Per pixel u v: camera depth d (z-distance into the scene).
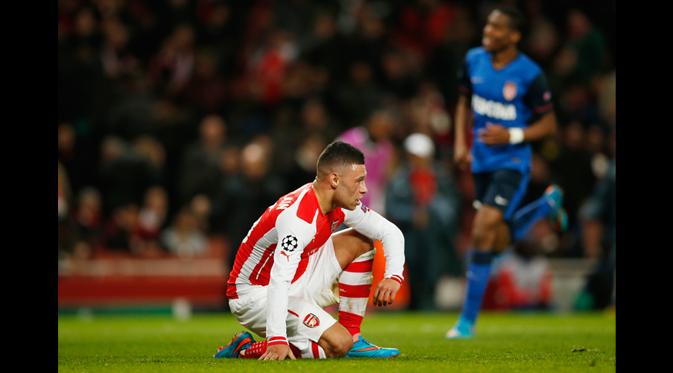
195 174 53.69
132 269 51.25
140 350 23.20
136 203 53.97
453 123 61.53
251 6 64.81
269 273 18.64
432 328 34.12
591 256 50.06
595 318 41.53
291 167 52.69
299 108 57.94
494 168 28.56
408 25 65.75
